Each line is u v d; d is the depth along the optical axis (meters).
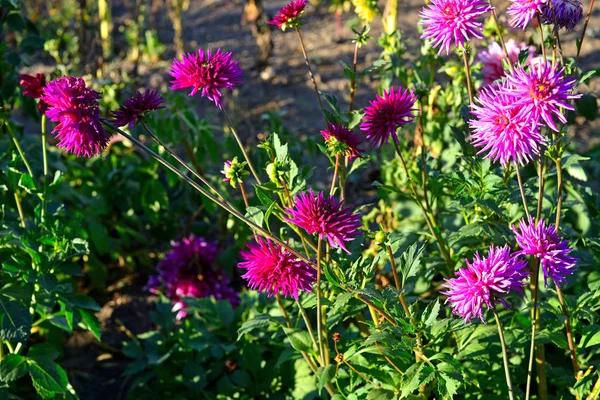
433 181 1.38
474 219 1.27
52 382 1.42
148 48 3.57
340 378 1.36
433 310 1.03
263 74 3.30
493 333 1.21
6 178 1.62
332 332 1.47
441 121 1.78
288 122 2.86
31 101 1.91
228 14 4.19
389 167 1.92
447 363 1.05
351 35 3.65
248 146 2.63
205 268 1.92
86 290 2.14
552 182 1.69
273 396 1.52
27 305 1.38
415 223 1.83
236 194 2.34
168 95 2.18
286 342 1.46
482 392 1.32
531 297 1.22
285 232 1.29
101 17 3.59
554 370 1.40
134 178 2.26
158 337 1.71
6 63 1.95
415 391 1.23
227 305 1.72
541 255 0.93
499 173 1.38
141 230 2.36
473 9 1.06
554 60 1.10
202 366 1.70
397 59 1.66
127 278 2.19
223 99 3.11
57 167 2.01
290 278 1.03
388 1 3.36
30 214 1.79
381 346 1.13
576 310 1.16
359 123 1.26
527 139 0.94
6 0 1.75
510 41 1.50
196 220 2.39
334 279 1.04
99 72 3.19
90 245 2.10
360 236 1.21
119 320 2.01
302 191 1.05
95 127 1.00
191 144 2.20
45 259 1.42
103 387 1.78
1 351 1.51
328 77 3.25
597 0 3.85
